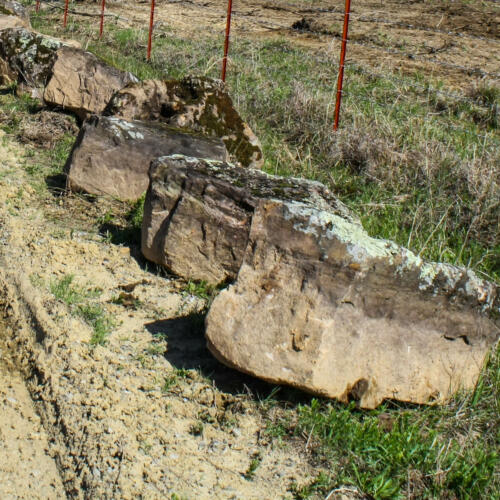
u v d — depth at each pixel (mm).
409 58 12461
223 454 3785
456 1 17766
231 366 4078
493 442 4016
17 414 4027
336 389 3996
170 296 5078
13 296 5027
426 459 3771
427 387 4141
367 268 4000
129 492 3475
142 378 4246
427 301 4094
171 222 5188
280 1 18000
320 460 3799
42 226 5902
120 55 12164
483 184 6719
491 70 11844
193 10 16797
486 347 4258
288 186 5156
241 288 4094
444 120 9328
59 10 16531
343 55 8078
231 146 7188
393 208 6688
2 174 6805
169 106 7301
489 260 5941
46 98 8492
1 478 3594
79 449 3742
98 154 6371
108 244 5723
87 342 4492
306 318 3986
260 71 10820
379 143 7625
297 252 4051
